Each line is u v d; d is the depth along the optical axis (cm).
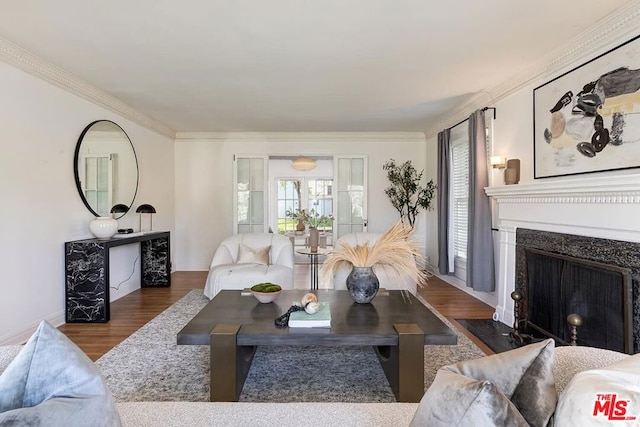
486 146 404
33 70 311
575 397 75
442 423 77
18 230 300
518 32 263
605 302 227
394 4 227
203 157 636
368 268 265
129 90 401
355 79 365
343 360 264
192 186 636
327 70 340
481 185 399
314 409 125
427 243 634
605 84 245
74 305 350
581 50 269
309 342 201
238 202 640
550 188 268
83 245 351
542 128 313
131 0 222
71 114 363
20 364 83
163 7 231
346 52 300
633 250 209
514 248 334
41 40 278
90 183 393
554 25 252
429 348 287
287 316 218
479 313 384
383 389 223
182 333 201
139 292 478
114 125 440
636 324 207
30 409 71
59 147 346
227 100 440
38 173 321
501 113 384
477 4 227
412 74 350
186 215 636
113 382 229
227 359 199
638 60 221
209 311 244
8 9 232
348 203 645
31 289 313
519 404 85
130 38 275
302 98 431
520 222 324
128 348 284
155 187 559
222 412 122
